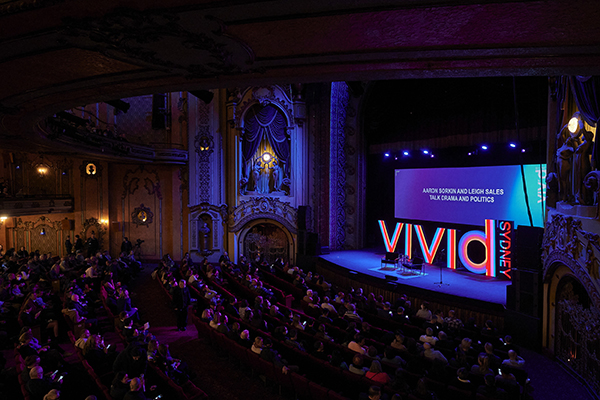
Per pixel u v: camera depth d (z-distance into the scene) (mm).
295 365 7453
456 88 16828
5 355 9250
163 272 15039
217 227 22094
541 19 2879
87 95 5641
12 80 4969
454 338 9320
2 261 16828
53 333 9984
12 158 20453
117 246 22016
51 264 16484
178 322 11359
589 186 7105
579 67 3873
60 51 3926
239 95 21656
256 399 7488
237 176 21953
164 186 22141
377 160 23266
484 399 5758
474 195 16891
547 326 10211
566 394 8031
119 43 3605
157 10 2939
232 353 8727
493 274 15781
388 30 3229
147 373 7121
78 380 7156
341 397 5988
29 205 18047
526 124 14773
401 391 5828
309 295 12086
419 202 19391
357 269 17172
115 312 10875
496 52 3594
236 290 14180
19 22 3197
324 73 4453
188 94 21500
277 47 3697
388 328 10234
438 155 19609
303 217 20219
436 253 18422
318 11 2904
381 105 21156
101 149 15656
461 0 2641
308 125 22281
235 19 3082
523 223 15266
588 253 7180
